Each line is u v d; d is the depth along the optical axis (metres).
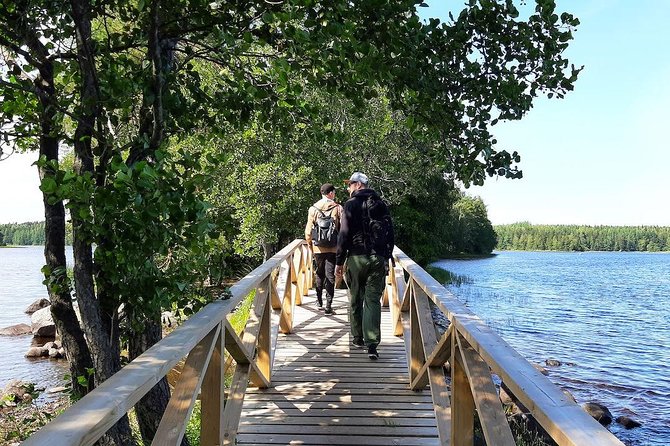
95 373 3.52
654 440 9.25
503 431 2.30
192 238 2.93
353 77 3.38
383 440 4.09
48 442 1.29
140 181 2.56
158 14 3.22
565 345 16.59
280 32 3.44
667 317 22.72
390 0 2.96
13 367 13.51
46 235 3.83
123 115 3.50
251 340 4.63
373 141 16.89
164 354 2.11
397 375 5.52
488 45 3.37
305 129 4.54
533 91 3.49
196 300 3.28
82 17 3.21
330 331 7.34
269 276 5.33
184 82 4.10
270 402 4.82
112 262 3.07
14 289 36.12
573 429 1.39
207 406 3.14
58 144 3.82
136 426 5.62
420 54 3.18
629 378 12.96
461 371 3.01
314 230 8.35
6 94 3.50
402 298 6.55
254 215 15.52
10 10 3.25
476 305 25.14
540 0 3.28
